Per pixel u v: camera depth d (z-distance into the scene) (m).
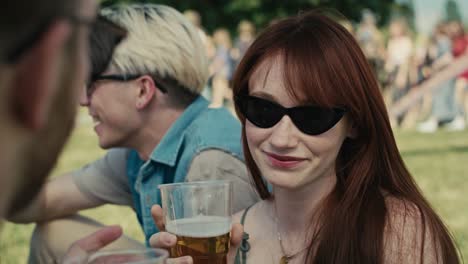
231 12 22.36
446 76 12.34
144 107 2.22
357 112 1.65
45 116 0.65
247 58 1.71
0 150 0.63
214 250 1.48
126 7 2.23
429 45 13.03
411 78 13.43
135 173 2.44
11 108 0.63
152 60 2.16
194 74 2.24
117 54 2.15
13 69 0.61
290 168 1.65
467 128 12.36
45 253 2.44
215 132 2.22
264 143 1.67
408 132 11.88
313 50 1.61
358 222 1.68
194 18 14.09
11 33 0.60
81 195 2.48
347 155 1.79
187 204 1.48
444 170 7.04
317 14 1.72
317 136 1.62
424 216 1.71
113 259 1.25
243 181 2.16
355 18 23.86
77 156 8.65
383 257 1.66
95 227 2.48
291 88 1.60
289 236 1.86
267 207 1.96
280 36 1.67
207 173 2.15
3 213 0.69
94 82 2.20
